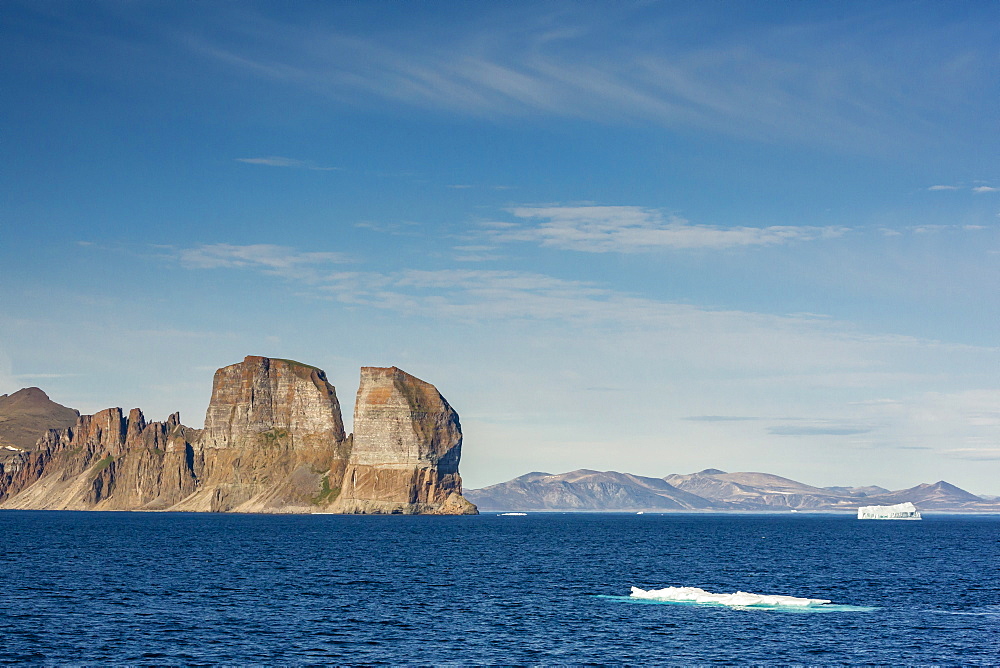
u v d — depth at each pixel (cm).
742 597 11050
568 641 8506
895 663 7788
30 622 9219
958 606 10756
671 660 7831
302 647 8206
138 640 8425
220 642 8369
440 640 8525
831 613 10056
